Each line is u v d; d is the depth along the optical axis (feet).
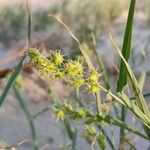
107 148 1.27
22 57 0.72
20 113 1.71
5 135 1.52
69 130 1.08
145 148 1.36
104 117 0.77
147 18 2.99
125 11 2.86
